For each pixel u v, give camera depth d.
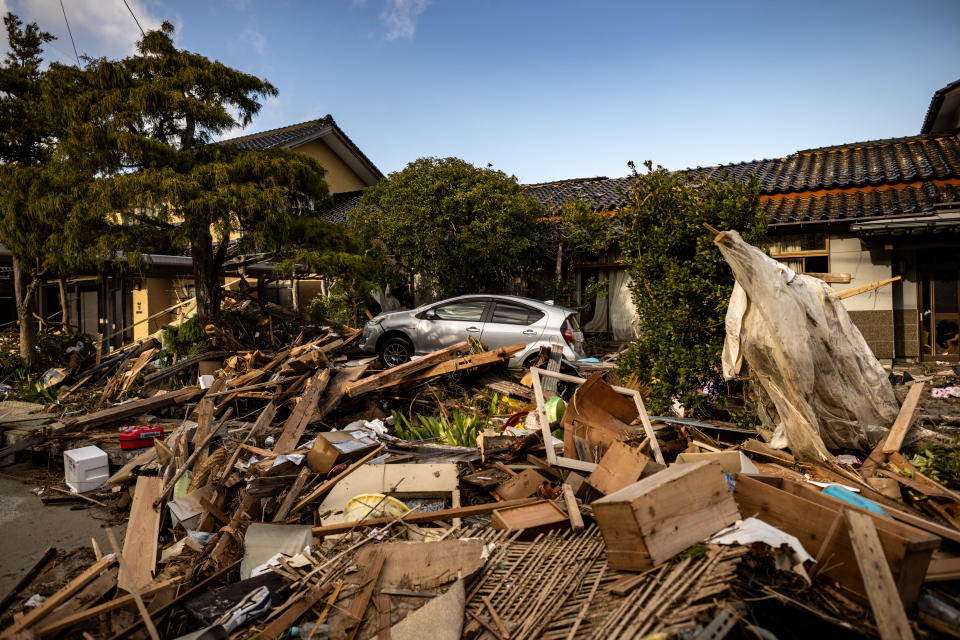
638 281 6.64
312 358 7.13
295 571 3.31
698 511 2.92
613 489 4.16
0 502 5.21
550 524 3.65
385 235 11.84
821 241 10.79
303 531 3.78
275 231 9.71
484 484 4.62
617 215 6.79
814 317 4.69
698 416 6.14
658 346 6.34
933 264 10.34
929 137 13.24
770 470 4.43
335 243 10.57
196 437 5.76
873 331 10.36
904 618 2.30
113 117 8.91
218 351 9.52
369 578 3.05
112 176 9.04
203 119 9.67
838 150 14.05
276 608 2.99
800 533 2.88
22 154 11.39
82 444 6.54
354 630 2.72
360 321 13.78
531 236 12.36
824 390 4.79
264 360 8.70
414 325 9.65
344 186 21.86
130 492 5.07
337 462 4.95
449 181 11.95
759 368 4.87
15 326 16.28
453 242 11.89
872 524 2.56
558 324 8.93
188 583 3.42
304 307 16.27
